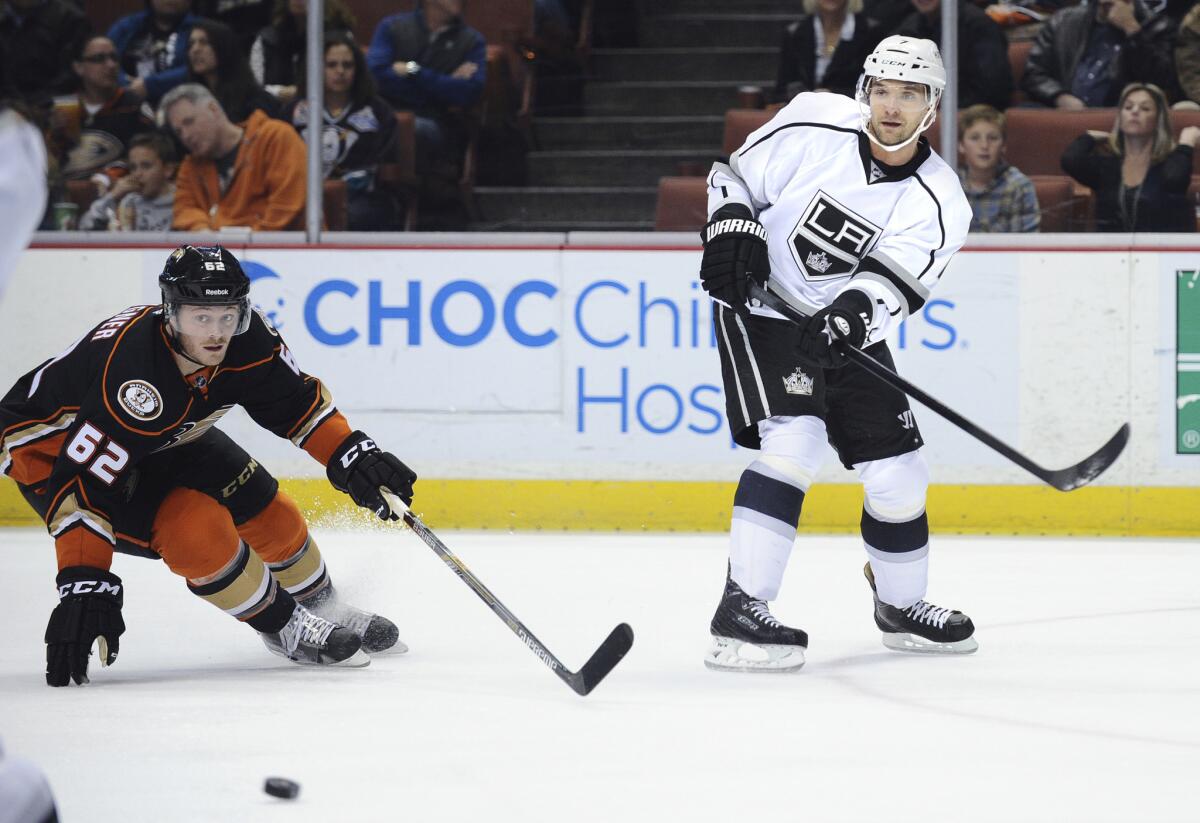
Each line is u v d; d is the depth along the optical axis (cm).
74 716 784
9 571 1446
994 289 1770
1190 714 798
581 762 678
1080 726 765
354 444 924
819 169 991
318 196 1855
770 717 789
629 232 1902
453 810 592
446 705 818
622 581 1387
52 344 1881
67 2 1966
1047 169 1834
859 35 1938
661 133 2133
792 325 987
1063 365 1767
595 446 1812
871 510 1032
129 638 1078
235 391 906
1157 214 1797
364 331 1838
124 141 1970
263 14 1961
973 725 768
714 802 607
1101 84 1911
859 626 1145
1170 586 1355
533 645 848
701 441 1798
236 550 912
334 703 824
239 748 705
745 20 2202
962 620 1018
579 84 2191
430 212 2005
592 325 1808
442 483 1831
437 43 2003
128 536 902
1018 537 1755
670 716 791
